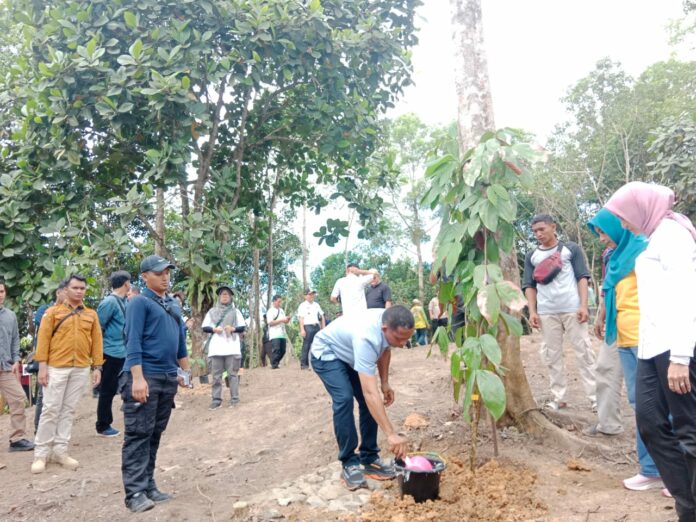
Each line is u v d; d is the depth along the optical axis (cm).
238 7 944
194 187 1111
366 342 375
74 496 445
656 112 2288
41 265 888
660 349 285
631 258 376
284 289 2755
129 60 846
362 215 1180
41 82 859
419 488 359
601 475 400
